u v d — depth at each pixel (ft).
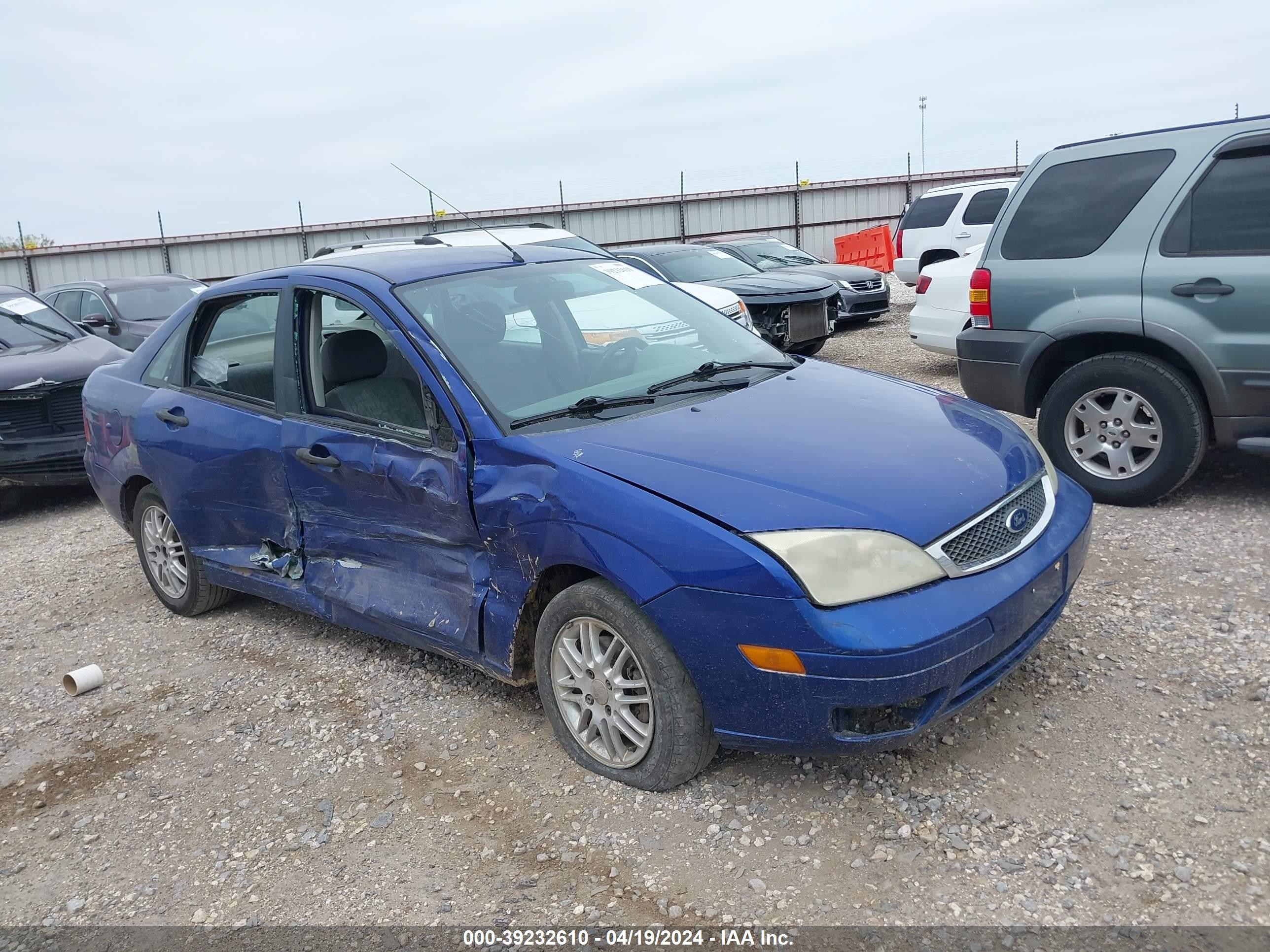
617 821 9.70
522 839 9.62
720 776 10.21
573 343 12.78
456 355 11.58
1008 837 8.82
